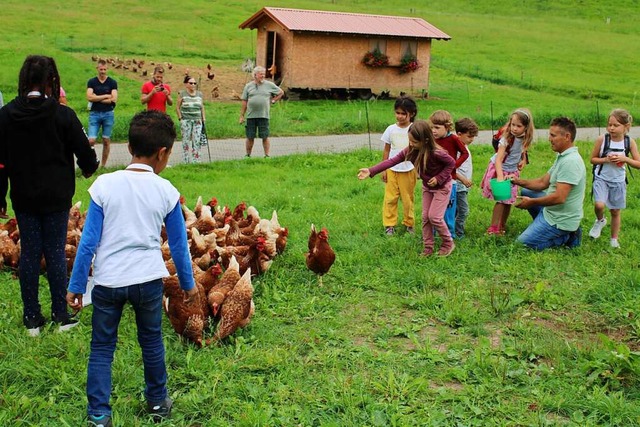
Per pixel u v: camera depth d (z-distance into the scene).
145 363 4.71
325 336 6.17
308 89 30.95
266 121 16.56
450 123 8.95
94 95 14.28
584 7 68.88
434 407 4.93
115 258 4.48
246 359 5.60
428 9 66.19
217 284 6.42
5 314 6.48
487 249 8.89
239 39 45.56
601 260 8.39
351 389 5.11
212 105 27.30
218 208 9.38
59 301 6.25
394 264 8.23
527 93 36.41
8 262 7.83
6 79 27.91
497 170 9.29
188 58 38.94
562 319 6.68
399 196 9.70
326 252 7.33
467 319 6.52
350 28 31.12
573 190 8.78
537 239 8.98
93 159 6.28
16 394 5.02
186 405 4.93
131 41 41.56
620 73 44.22
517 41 53.34
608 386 5.29
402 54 32.81
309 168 15.62
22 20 44.06
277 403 4.99
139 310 4.60
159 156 4.66
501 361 5.62
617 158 8.91
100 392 4.54
